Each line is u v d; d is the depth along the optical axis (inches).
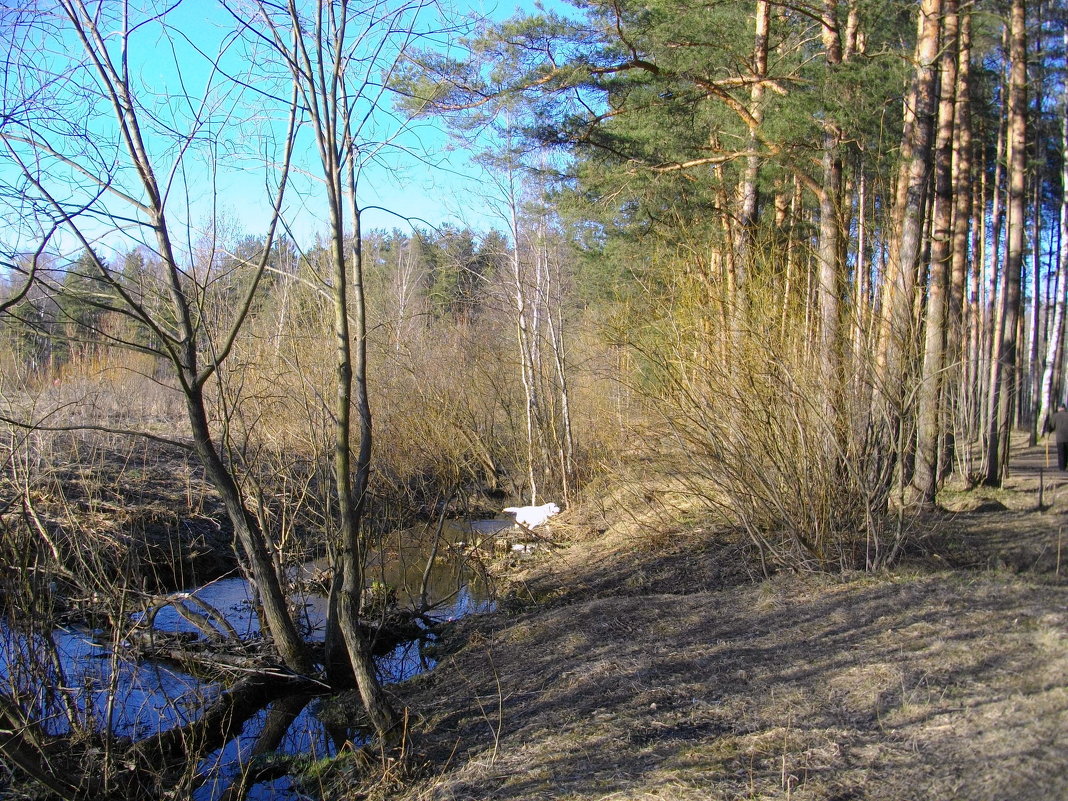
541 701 244.2
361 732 259.6
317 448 343.0
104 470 466.3
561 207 545.3
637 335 384.5
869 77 402.0
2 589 222.7
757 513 354.3
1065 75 819.4
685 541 433.4
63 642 296.4
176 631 349.7
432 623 383.6
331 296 268.8
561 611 341.7
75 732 227.0
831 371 332.8
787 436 336.8
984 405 855.1
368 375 520.1
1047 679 187.6
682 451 355.6
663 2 437.7
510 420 739.4
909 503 393.1
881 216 436.1
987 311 910.4
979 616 240.7
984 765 156.2
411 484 521.7
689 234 395.9
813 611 277.4
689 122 489.1
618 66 460.4
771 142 433.7
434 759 220.8
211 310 351.6
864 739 179.5
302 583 370.0
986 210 1034.1
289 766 243.0
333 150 250.7
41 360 372.2
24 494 239.9
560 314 797.9
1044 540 347.3
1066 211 948.6
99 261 227.8
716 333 348.2
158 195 252.2
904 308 330.0
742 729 197.3
